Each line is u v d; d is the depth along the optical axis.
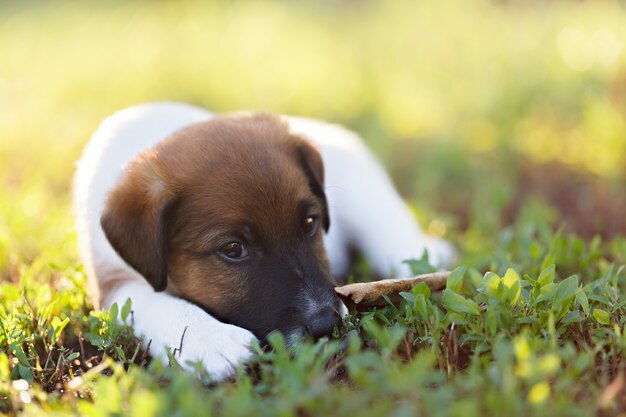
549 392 0.73
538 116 1.38
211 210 0.83
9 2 2.93
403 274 0.96
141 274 0.84
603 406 0.72
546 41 1.72
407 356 0.77
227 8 2.34
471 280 0.86
